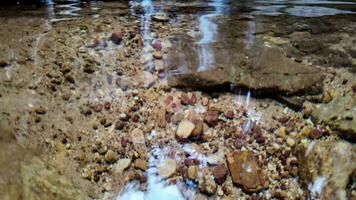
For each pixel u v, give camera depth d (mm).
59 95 647
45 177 516
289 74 672
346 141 575
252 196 541
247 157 579
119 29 812
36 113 608
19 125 580
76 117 621
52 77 669
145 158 582
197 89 680
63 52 721
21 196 471
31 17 888
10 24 824
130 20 882
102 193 541
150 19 896
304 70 680
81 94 656
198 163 574
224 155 585
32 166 522
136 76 695
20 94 632
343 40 774
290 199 535
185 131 606
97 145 589
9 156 519
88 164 566
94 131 607
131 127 619
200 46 755
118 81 684
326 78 665
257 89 666
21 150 540
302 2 1101
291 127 618
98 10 982
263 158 582
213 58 717
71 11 964
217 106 656
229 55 722
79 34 783
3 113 589
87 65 699
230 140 606
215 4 1080
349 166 533
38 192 489
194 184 552
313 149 572
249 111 649
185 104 656
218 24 877
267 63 698
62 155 566
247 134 614
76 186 532
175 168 569
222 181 552
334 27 849
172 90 679
